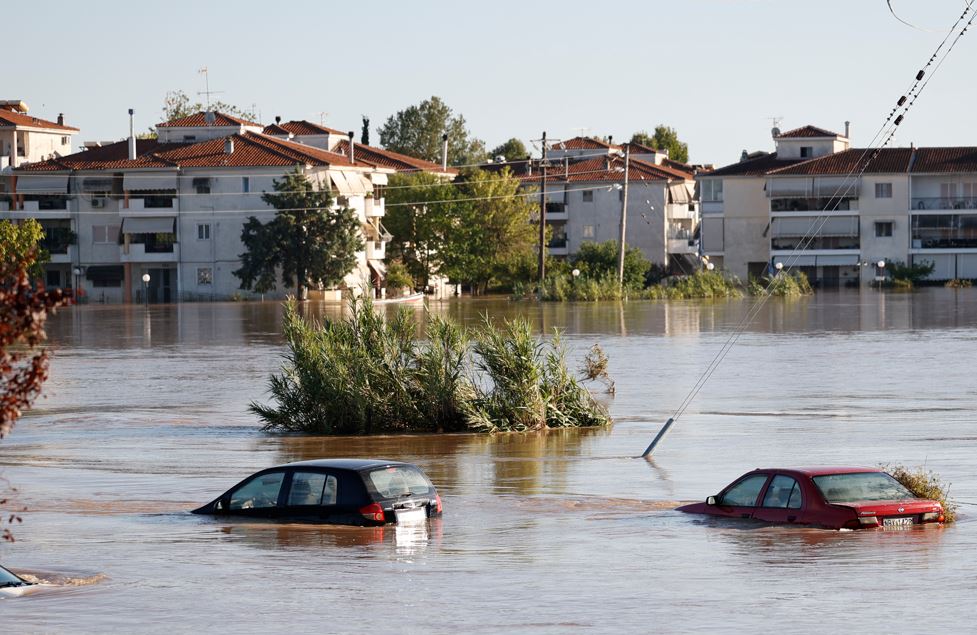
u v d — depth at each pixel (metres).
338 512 28.88
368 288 54.56
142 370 76.69
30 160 191.88
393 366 51.56
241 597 20.69
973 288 180.88
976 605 18.95
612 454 41.75
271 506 29.78
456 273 187.50
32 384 16.69
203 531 28.16
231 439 48.22
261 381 69.94
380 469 29.31
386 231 189.38
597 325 111.19
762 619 18.25
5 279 16.98
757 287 171.25
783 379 66.25
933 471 35.38
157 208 173.00
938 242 192.62
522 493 33.78
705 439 44.50
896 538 25.17
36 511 31.59
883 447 40.97
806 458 38.75
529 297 165.50
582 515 29.80
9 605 20.22
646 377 68.06
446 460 41.28
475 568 23.12
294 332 53.00
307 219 165.25
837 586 20.55
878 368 71.12
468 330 53.91
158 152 178.25
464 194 195.12
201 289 172.75
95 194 175.38
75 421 54.06
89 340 101.94
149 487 36.09
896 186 193.25
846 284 195.62
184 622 18.86
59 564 24.14
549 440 46.31
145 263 174.00
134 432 50.44
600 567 22.97
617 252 178.00
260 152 173.62
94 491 35.28
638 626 18.00
